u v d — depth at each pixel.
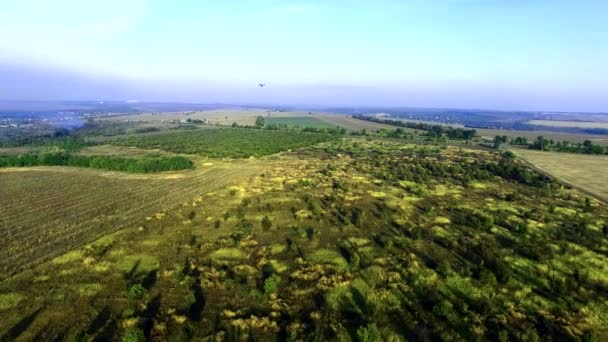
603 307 29.47
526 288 31.91
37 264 35.53
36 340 24.48
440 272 34.72
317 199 60.41
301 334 25.41
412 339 25.19
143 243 40.91
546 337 25.61
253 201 58.75
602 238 44.34
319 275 33.84
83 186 69.06
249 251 39.22
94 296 29.97
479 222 48.34
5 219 49.25
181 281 32.19
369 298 29.92
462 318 27.45
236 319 26.97
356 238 43.12
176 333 25.39
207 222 48.25
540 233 45.75
